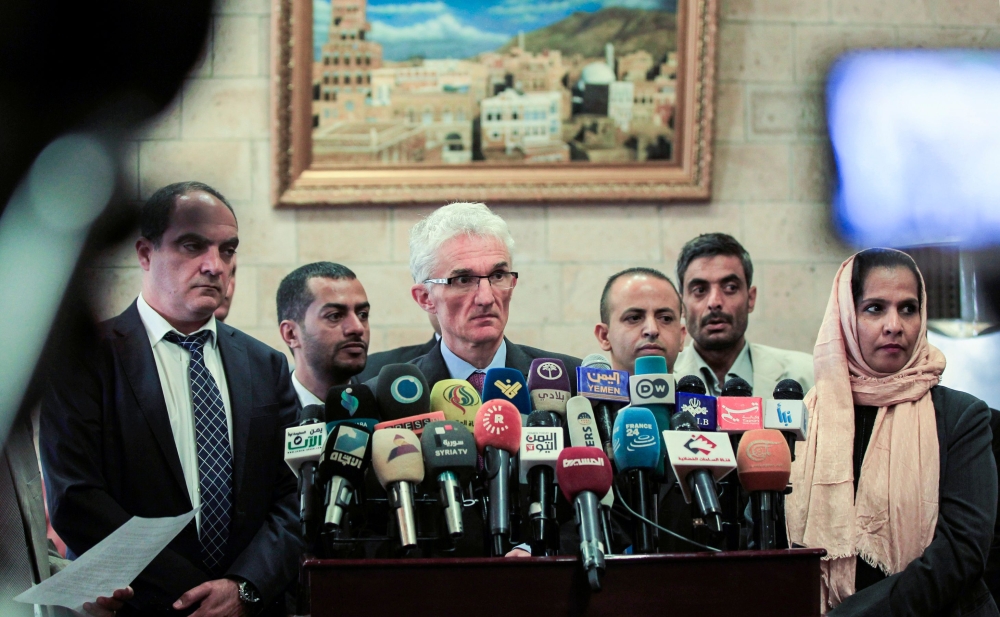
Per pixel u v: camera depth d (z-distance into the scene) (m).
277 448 2.93
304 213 5.67
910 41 5.92
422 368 3.15
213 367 2.92
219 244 2.90
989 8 5.94
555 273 5.77
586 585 1.84
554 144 5.77
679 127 5.80
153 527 1.97
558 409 2.32
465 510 2.13
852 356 3.10
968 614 2.64
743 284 4.00
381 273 5.69
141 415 2.72
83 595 1.82
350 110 5.68
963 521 2.70
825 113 5.89
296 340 3.64
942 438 2.89
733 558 1.89
